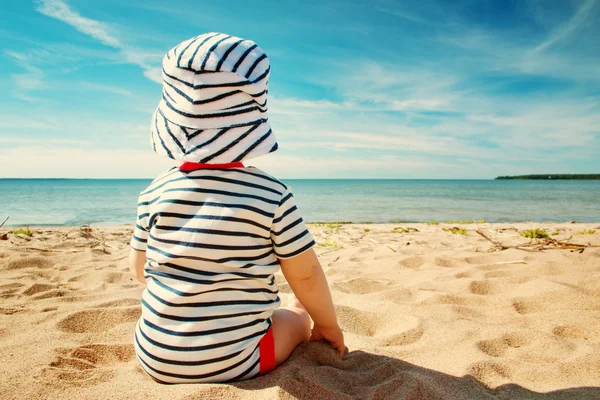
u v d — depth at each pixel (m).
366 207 22.59
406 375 1.47
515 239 5.47
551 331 2.04
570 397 1.43
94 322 2.14
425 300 2.58
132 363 1.64
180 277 1.22
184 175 1.26
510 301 2.48
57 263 3.80
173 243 1.22
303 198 36.34
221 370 1.24
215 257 1.20
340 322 2.25
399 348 1.83
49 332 1.93
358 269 3.60
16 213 16.62
